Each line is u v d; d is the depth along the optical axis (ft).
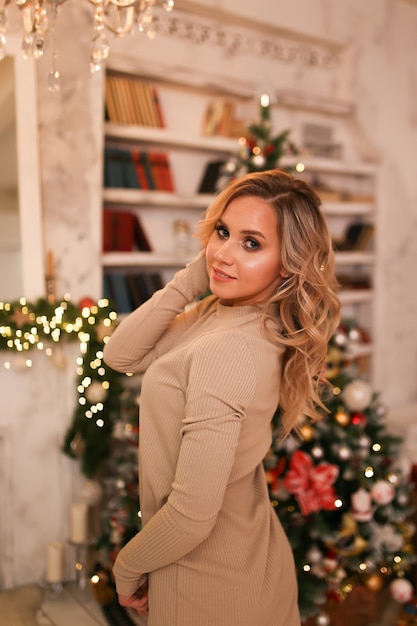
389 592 8.30
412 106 12.16
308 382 3.84
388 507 7.61
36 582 8.27
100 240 8.50
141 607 3.92
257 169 8.14
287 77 10.96
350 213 11.94
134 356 4.17
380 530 7.44
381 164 11.78
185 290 4.12
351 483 7.55
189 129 10.21
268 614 3.63
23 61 7.36
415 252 12.58
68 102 7.97
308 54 11.17
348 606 7.89
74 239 8.27
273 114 10.92
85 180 8.25
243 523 3.68
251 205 3.53
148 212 10.03
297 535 7.01
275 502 7.18
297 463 6.94
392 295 12.29
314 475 6.87
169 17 9.48
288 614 3.89
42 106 7.79
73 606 7.67
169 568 3.51
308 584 6.88
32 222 7.69
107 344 4.26
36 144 7.59
